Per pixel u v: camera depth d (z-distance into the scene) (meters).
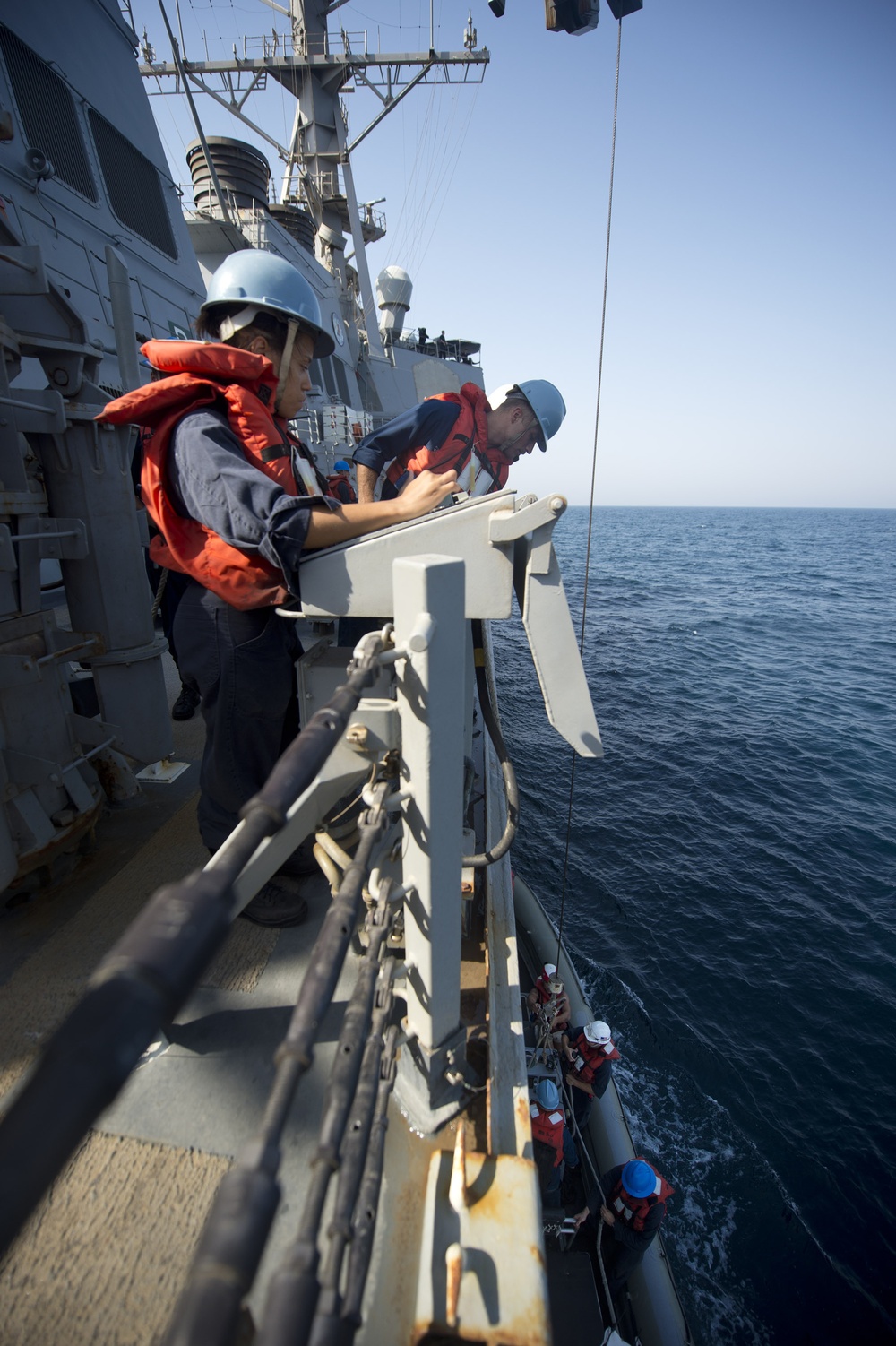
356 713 1.24
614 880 12.23
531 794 15.04
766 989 9.84
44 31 4.99
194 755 3.45
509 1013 1.77
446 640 1.13
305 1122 1.52
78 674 4.14
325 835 1.50
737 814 14.66
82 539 2.55
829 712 21.53
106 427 2.59
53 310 2.36
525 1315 1.11
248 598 1.61
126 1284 1.21
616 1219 4.39
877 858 13.16
